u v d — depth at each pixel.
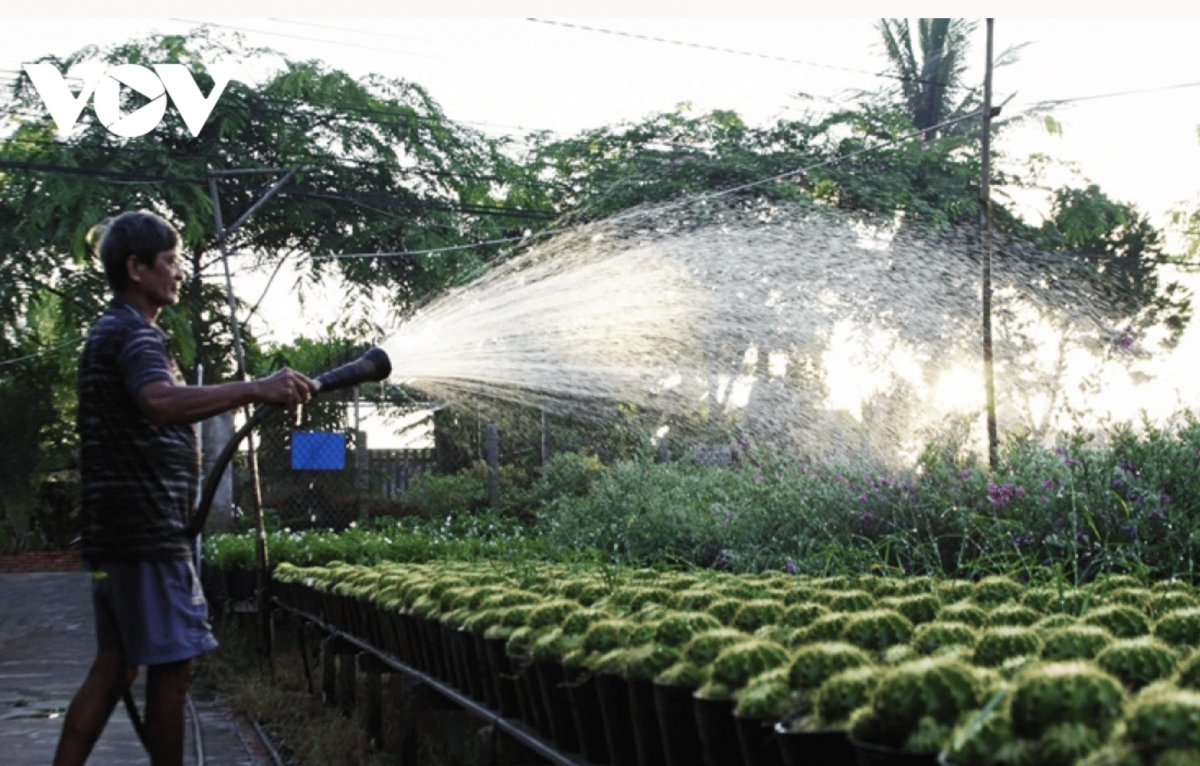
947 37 25.78
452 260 23.06
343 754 6.12
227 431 16.64
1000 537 6.04
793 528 7.90
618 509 11.89
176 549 4.15
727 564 8.16
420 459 21.38
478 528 16.84
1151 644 2.54
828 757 2.44
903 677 2.27
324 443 17.42
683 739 3.04
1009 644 2.76
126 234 4.21
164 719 4.18
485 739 4.24
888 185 23.05
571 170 24.56
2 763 6.28
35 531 24.17
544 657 3.63
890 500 7.32
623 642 3.47
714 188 22.19
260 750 6.69
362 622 6.42
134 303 4.24
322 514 18.83
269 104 23.75
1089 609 3.63
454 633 4.60
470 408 20.80
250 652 9.77
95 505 4.09
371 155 23.86
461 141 24.48
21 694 8.77
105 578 4.09
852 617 3.20
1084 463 6.39
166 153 22.27
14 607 15.01
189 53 22.92
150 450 4.11
